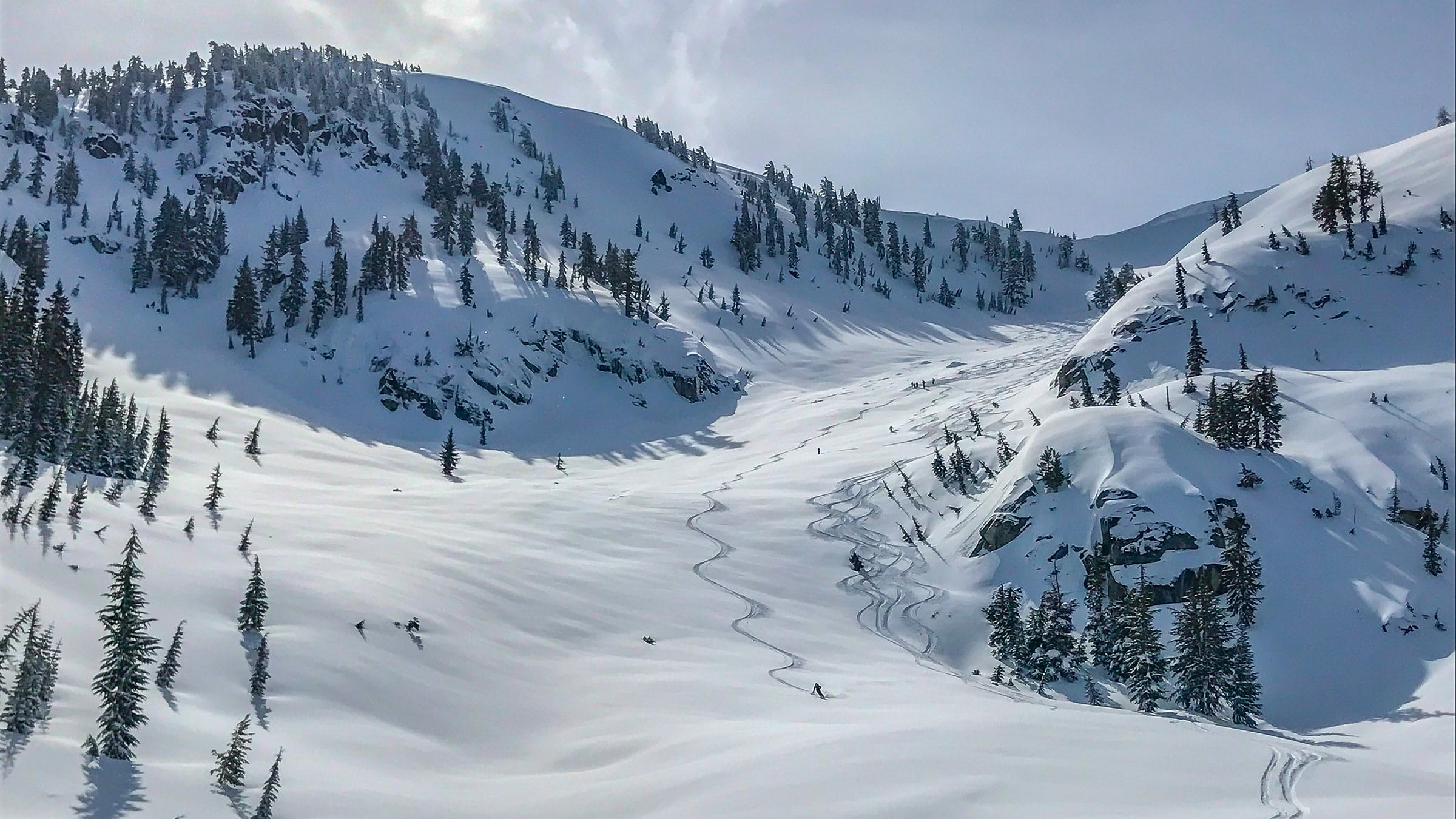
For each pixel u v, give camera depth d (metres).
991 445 139.75
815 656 85.12
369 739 51.31
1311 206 195.25
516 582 85.06
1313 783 47.19
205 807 38.34
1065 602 100.31
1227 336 153.88
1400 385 126.38
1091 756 50.25
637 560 104.38
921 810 39.97
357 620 65.00
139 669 45.12
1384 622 91.06
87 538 64.94
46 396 89.25
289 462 133.38
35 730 40.16
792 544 117.81
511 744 56.88
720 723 59.53
